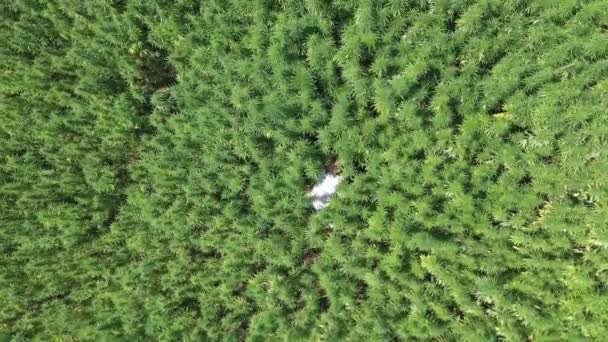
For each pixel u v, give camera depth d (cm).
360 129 930
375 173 932
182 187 1001
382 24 899
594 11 782
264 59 934
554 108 811
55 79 1077
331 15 936
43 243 1032
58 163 1052
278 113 929
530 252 844
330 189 995
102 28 1006
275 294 957
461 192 872
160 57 1059
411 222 909
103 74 1033
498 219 858
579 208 811
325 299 981
